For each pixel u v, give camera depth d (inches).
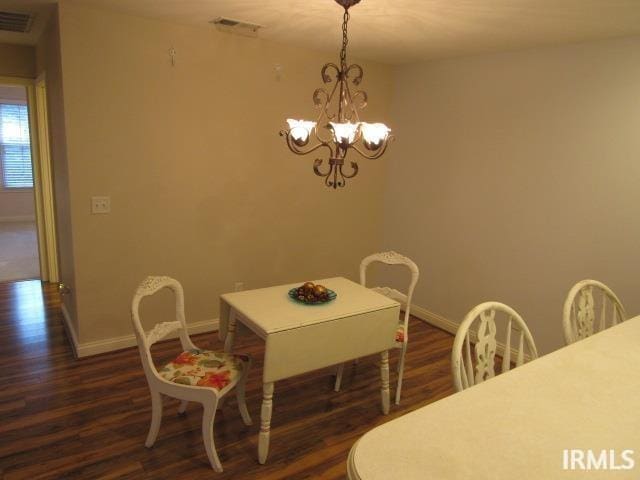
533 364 57.6
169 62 121.9
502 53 129.6
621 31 100.6
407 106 161.8
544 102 121.3
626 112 105.5
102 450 88.0
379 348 99.5
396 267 173.6
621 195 108.3
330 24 110.7
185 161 129.8
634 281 107.9
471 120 140.4
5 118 294.4
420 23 104.3
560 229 121.2
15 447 87.7
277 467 86.2
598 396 50.1
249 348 136.1
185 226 133.7
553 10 89.0
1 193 301.0
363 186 169.0
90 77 112.2
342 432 97.9
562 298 122.7
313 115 149.9
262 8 101.3
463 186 145.2
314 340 88.3
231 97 133.3
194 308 140.8
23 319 147.3
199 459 87.0
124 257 125.7
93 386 110.0
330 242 165.0
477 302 144.9
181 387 81.1
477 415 45.6
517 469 37.8
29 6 109.8
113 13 112.2
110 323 127.0
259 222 147.0
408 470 37.1
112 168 119.4
